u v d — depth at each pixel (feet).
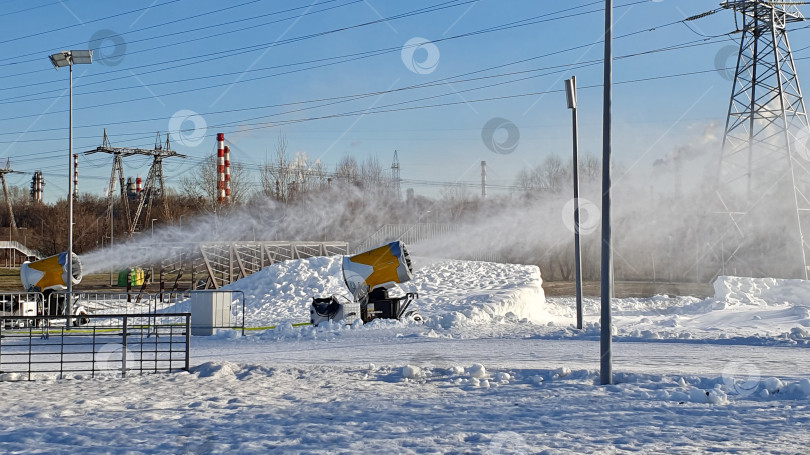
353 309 78.69
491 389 36.58
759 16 136.67
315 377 41.22
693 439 24.41
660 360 47.55
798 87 136.56
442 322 76.84
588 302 122.01
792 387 33.94
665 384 36.58
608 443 23.89
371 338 66.03
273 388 37.40
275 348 60.03
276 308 101.65
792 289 111.34
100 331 73.72
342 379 40.40
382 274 81.30
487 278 122.31
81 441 24.57
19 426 27.25
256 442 24.40
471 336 66.18
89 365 48.14
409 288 116.26
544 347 56.80
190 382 39.60
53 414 29.86
